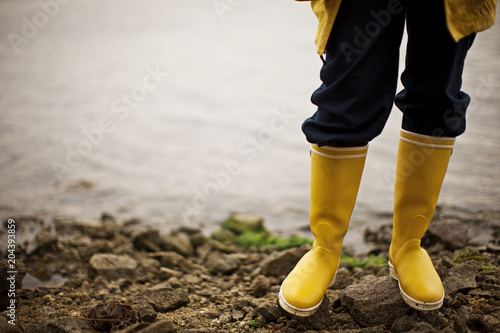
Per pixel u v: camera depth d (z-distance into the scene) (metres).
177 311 2.32
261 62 12.09
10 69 11.98
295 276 1.89
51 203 5.01
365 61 1.66
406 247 1.93
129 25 19.56
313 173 1.88
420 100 1.76
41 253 3.54
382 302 1.97
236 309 2.34
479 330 1.85
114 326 1.88
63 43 15.84
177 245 3.72
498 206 4.16
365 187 5.03
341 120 1.71
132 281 2.96
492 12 1.69
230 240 4.14
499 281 2.18
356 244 3.84
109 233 4.01
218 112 8.20
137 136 7.17
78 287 2.81
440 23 1.63
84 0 28.03
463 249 2.95
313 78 10.22
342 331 1.89
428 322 1.84
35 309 2.33
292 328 1.99
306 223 4.59
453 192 4.50
